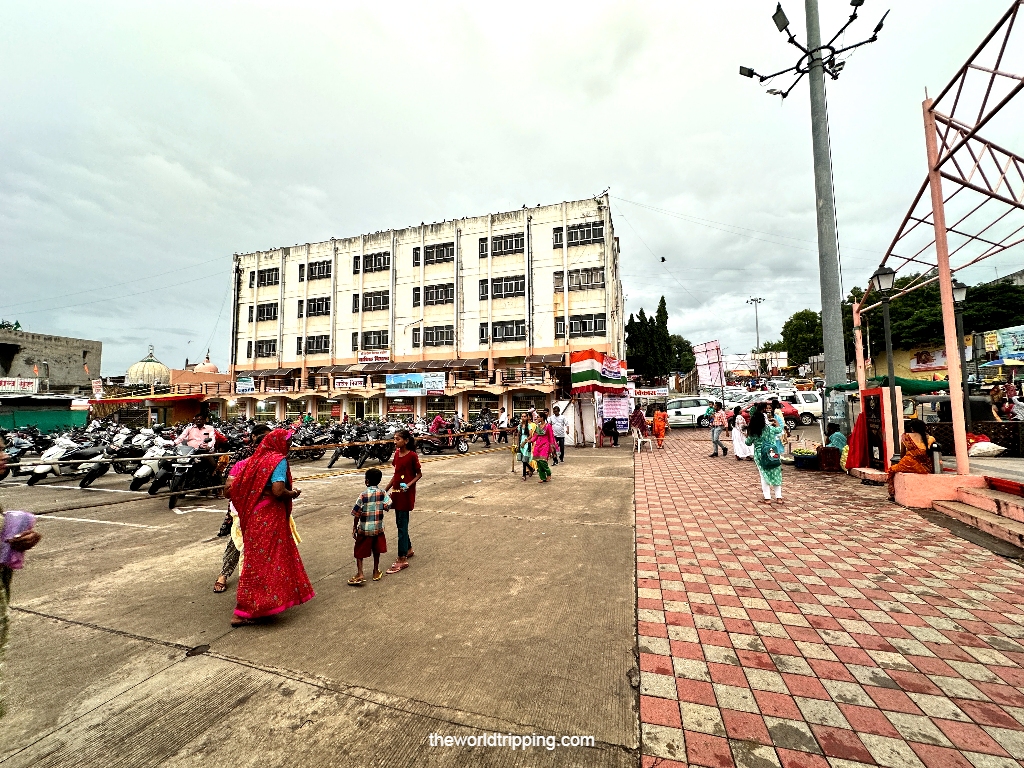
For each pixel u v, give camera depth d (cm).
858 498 675
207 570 436
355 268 3247
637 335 3984
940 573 386
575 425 1669
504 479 954
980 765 184
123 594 377
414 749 198
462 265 2984
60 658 276
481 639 293
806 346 4641
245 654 279
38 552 495
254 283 3534
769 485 681
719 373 2030
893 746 196
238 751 198
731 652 274
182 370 3566
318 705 229
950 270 577
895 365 2809
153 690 243
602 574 404
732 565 420
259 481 330
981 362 2194
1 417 1827
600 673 254
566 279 2745
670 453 1373
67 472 1080
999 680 241
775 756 192
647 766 188
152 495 791
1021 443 826
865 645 279
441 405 2945
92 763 192
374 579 402
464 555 464
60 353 3341
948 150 521
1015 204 474
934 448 622
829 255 1034
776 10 1079
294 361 3350
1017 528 451
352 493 834
